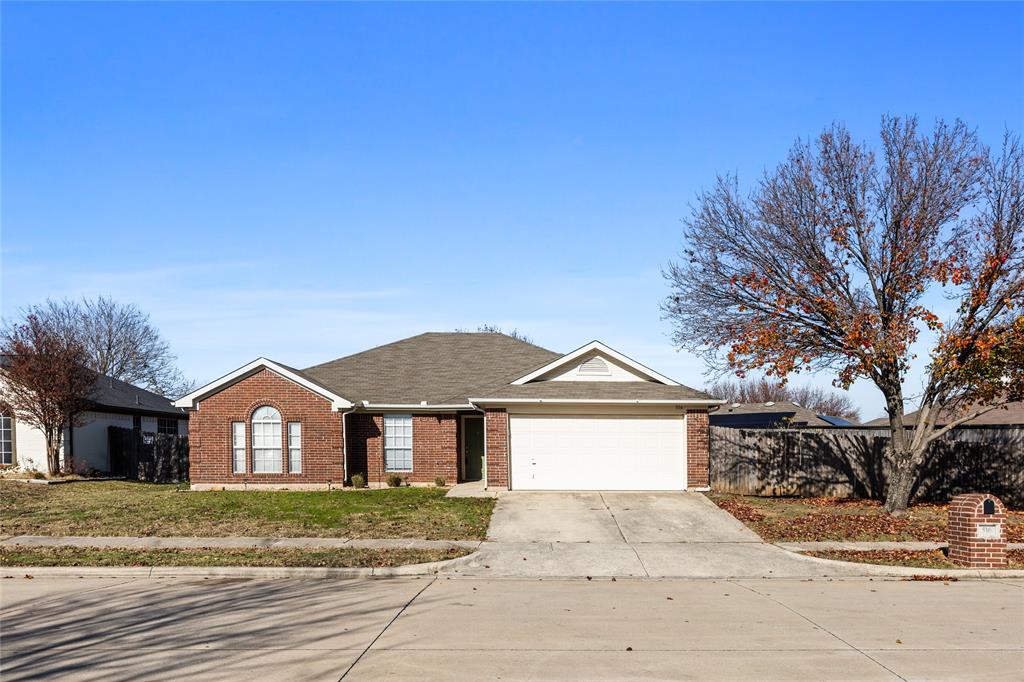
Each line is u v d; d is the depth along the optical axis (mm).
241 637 9648
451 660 8617
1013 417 38438
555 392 23828
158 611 11164
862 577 14273
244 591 12648
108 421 32719
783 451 24734
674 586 13359
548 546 16438
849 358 19688
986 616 10945
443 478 25859
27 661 8688
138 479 29672
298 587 13016
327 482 24859
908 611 11273
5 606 11578
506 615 10906
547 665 8438
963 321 18938
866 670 8328
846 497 24109
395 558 15031
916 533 17703
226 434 24984
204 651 9008
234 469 24938
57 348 27625
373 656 8773
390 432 26328
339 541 16562
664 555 15734
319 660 8617
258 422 25062
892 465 20703
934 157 19406
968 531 14672
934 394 20109
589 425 23766
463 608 11367
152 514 19641
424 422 26234
